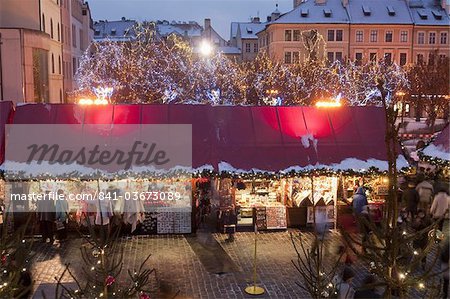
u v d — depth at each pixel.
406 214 14.10
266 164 15.33
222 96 50.94
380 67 57.00
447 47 70.56
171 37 87.38
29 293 9.51
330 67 59.34
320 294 7.68
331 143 15.98
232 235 15.62
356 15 71.12
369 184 17.91
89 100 17.02
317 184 16.97
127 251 14.52
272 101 46.12
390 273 6.45
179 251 14.62
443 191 14.05
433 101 43.34
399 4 72.56
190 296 11.42
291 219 16.89
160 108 16.12
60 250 14.44
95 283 7.97
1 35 31.88
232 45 102.12
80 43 60.34
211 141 15.53
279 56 70.69
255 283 11.99
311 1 73.00
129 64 56.59
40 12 37.34
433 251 13.76
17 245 7.98
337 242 14.93
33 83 33.56
